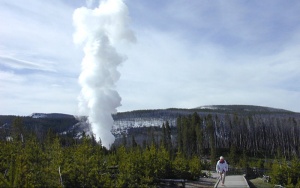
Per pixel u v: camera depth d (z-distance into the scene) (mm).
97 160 23656
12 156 21922
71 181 20734
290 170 36312
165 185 29047
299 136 115062
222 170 25781
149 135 125688
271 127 120000
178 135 104750
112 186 21094
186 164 35594
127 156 28875
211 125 104750
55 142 25469
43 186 18984
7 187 16609
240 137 115000
